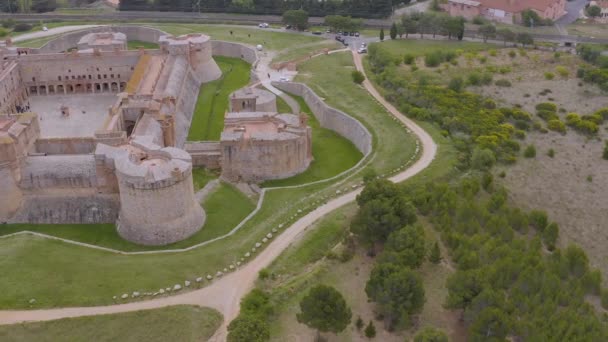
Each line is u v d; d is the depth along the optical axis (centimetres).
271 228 10231
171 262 9256
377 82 17950
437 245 9138
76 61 18075
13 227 10938
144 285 8606
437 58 19562
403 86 17075
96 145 11538
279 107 17062
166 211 10225
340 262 9388
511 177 12838
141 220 10269
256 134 12688
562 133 15075
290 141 12631
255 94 15800
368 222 9381
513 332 7700
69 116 16425
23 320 7862
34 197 11069
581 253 9375
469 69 19425
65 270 9012
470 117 15150
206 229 10906
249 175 12800
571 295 8562
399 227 9312
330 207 10888
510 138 14500
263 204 11469
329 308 7312
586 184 12825
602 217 11712
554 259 9375
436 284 8888
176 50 18675
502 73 19138
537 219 10612
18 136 11012
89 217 11112
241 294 8500
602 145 14538
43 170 10931
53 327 7775
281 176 12912
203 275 8906
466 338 7869
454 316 8262
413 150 13262
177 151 10919
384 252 8844
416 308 7869
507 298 8525
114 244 10394
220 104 17412
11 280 8656
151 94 14675
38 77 17962
